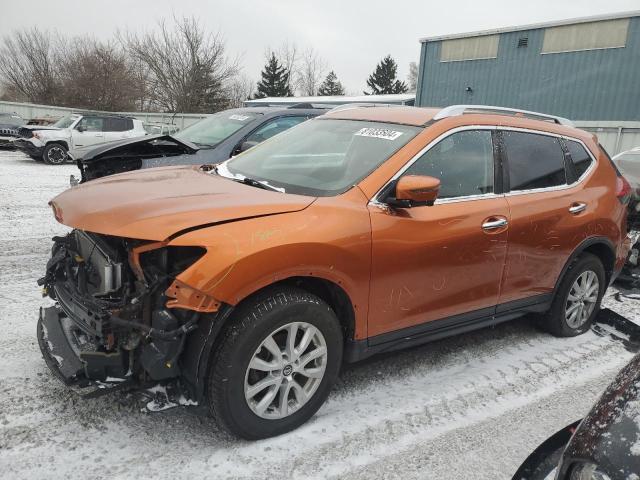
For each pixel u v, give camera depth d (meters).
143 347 2.53
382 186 3.06
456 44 24.02
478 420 3.18
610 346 4.35
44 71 46.78
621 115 19.42
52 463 2.56
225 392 2.58
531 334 4.52
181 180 3.33
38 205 9.16
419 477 2.67
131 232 2.50
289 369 2.79
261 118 6.80
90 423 2.88
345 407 3.21
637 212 6.04
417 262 3.12
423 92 25.59
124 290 2.65
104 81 44.62
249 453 2.73
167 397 2.68
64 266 3.21
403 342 3.27
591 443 1.66
